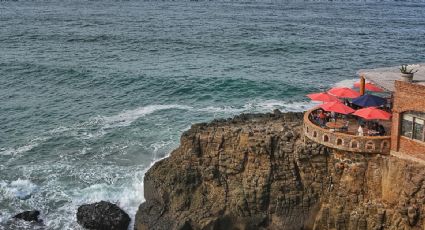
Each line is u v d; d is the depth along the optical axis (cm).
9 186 3941
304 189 3142
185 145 3409
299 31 12725
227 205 3222
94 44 10050
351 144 2969
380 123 3375
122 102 5944
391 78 3347
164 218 3316
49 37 10812
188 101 5938
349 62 8425
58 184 3962
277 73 7375
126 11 18338
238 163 3222
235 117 3934
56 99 6100
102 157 4406
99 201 3706
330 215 3067
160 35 11375
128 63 8075
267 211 3181
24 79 6994
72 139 4812
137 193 3819
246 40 10656
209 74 7094
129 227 3478
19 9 18338
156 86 6525
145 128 5044
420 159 2819
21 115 5512
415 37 11912
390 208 2886
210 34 11694
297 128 3344
